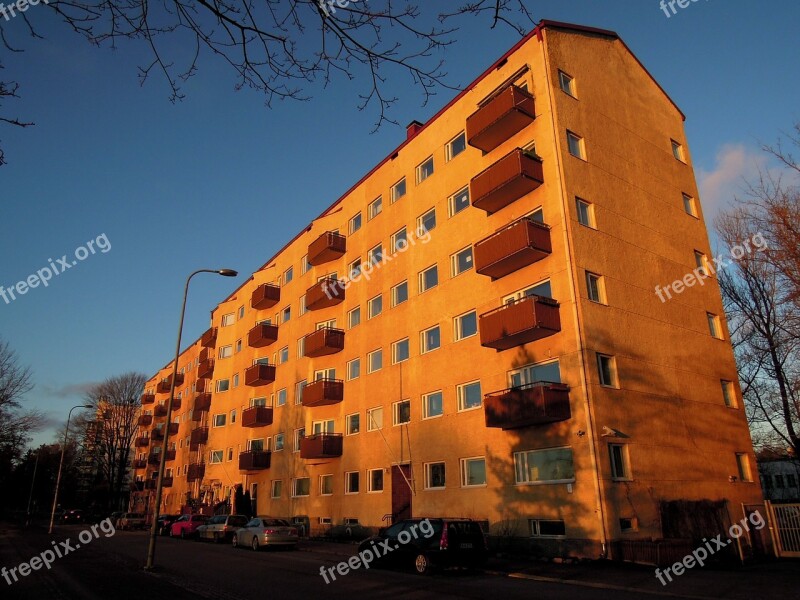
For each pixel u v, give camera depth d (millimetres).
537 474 18797
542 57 21969
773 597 10578
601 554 16188
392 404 26203
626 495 17203
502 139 22906
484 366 21609
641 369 19672
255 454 35656
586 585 12648
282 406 35969
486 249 21000
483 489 20547
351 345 30375
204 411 53688
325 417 30922
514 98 21234
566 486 17625
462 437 21891
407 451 24562
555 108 21094
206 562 18250
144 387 76500
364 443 27562
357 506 27094
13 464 69688
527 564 16250
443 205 25641
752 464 22266
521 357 20141
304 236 37500
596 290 19688
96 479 84312
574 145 21359
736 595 10836
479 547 15242
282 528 23531
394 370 26500
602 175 21641
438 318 24438
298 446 33219
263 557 19922
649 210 23047
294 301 37281
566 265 19203
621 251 20984
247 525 24781
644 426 18844
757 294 29062
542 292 20078
